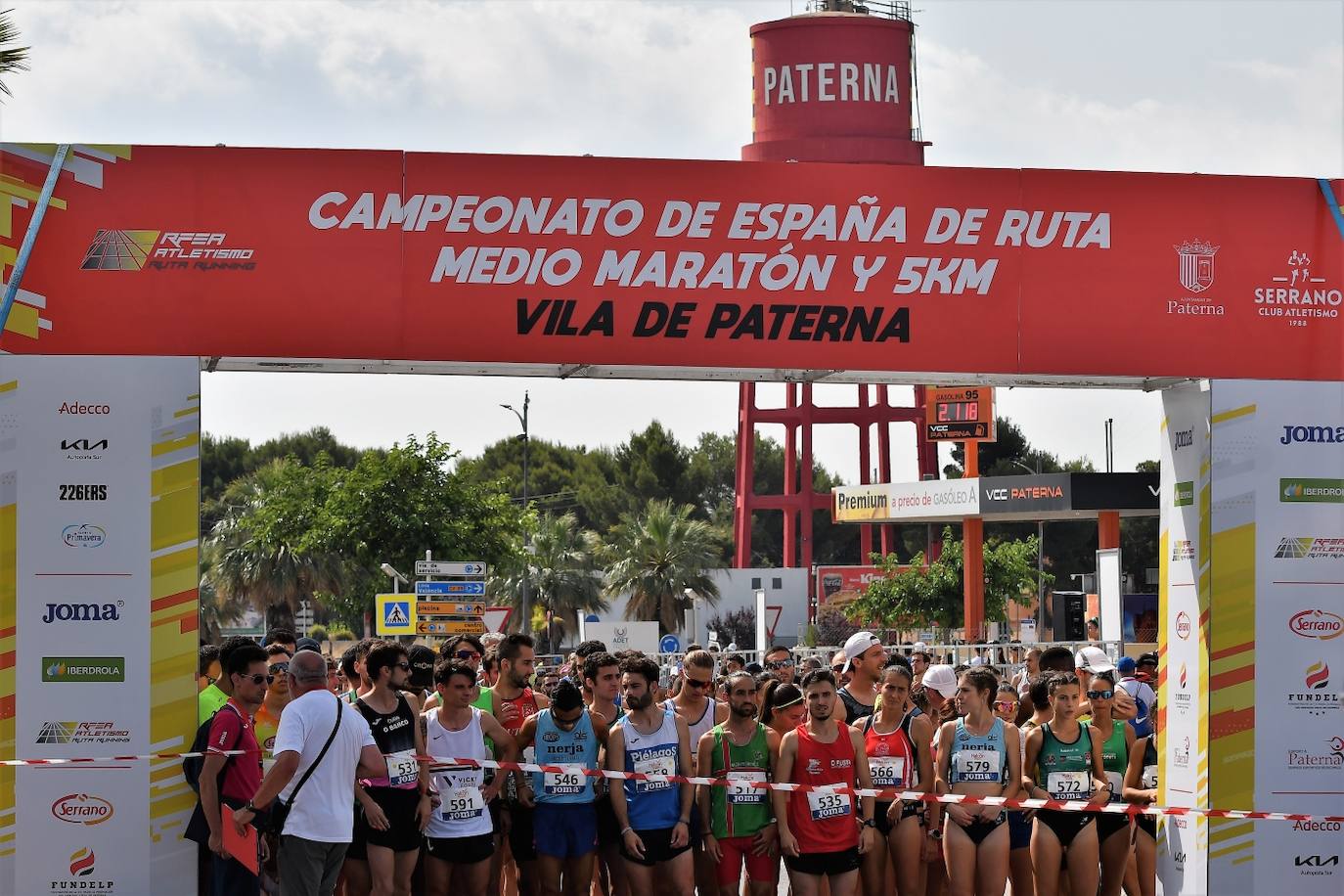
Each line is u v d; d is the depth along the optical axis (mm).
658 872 12164
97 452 11977
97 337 12000
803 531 72938
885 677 12453
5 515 11883
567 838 12188
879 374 13078
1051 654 13945
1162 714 13906
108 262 12023
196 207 12141
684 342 12609
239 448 109812
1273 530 13336
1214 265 13281
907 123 64125
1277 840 13242
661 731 12094
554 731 12266
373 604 50844
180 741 12000
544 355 12438
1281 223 13406
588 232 12531
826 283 12766
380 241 12312
